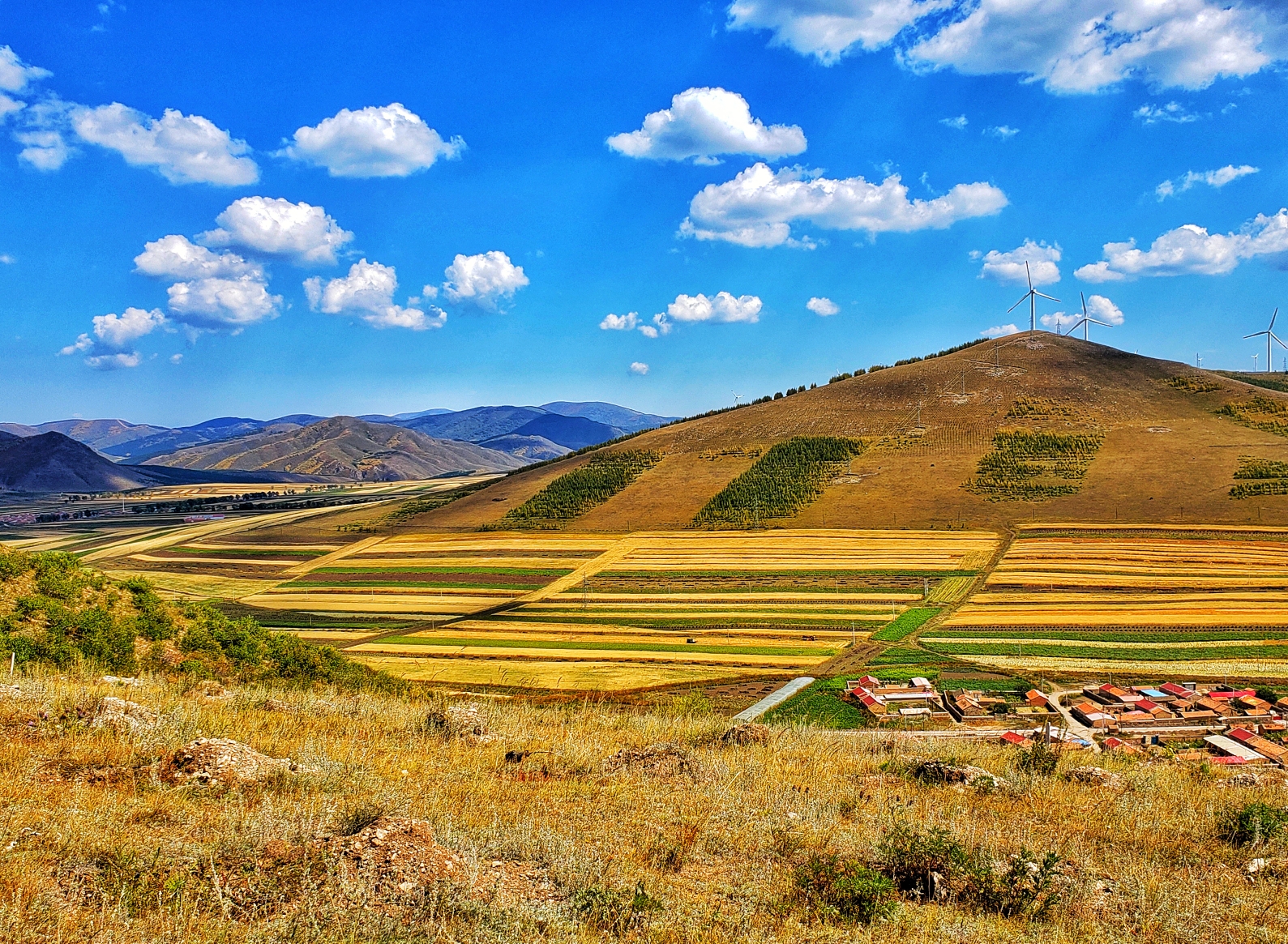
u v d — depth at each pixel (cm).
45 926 664
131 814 944
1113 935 831
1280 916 880
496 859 919
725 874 936
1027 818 1238
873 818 1182
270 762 1179
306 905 738
